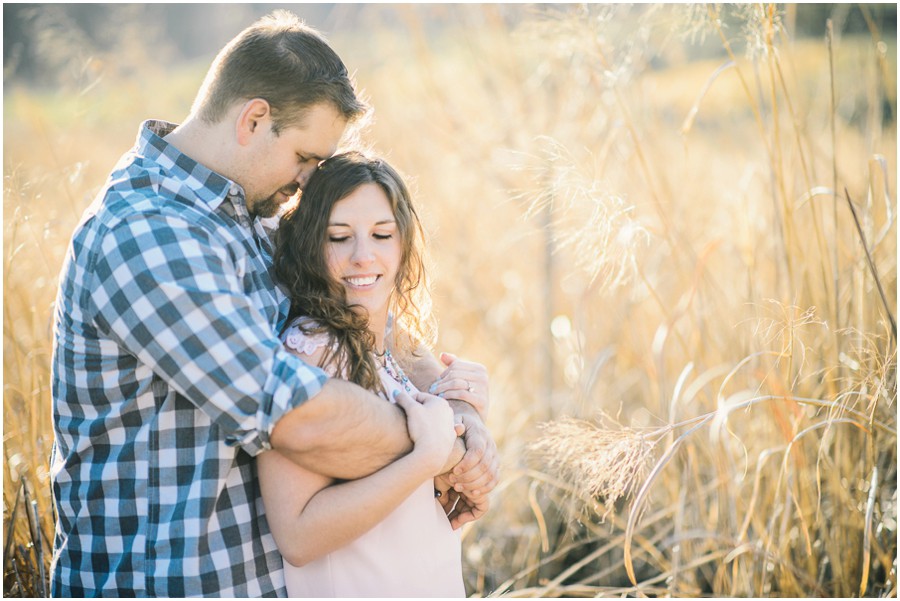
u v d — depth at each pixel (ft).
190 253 4.52
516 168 8.02
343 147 6.01
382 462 4.84
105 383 4.80
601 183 7.63
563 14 9.17
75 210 8.79
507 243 12.85
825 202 9.89
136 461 4.78
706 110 13.64
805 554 7.80
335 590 4.97
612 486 6.55
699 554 8.27
